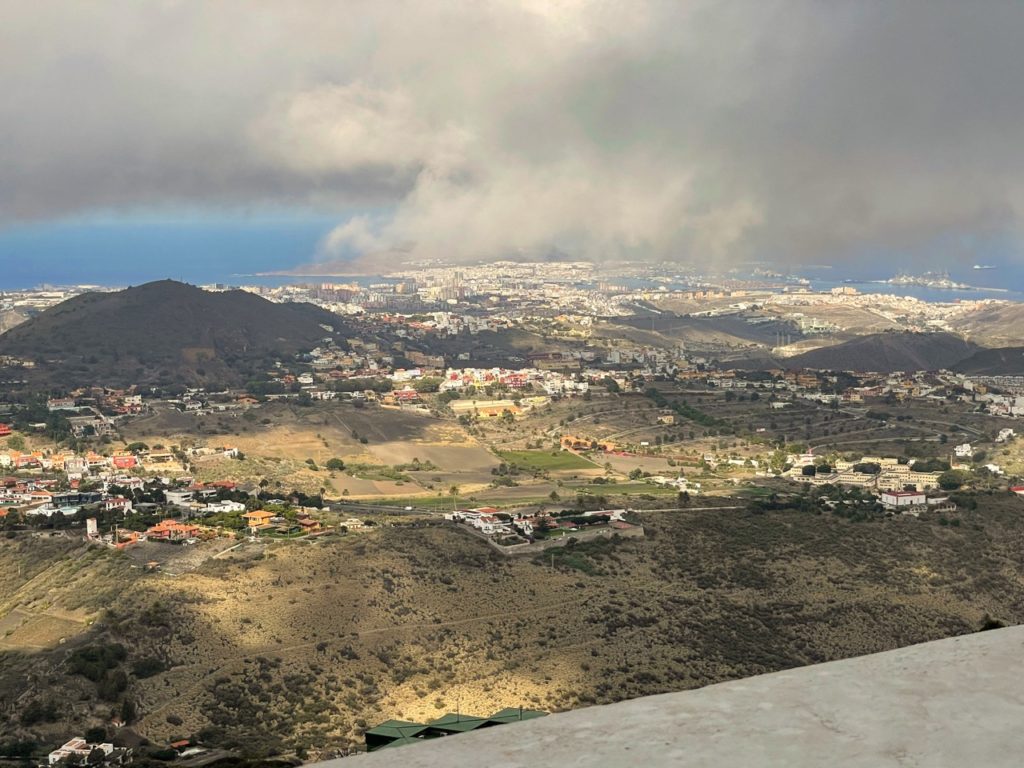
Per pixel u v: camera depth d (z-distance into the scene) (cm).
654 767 712
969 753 724
